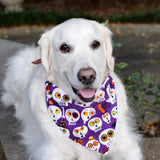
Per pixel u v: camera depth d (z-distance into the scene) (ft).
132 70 18.35
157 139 10.26
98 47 8.29
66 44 8.09
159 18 33.91
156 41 25.61
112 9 41.91
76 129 8.98
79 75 7.50
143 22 33.83
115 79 9.80
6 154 9.57
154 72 17.99
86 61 7.61
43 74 9.51
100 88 9.04
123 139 9.22
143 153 9.43
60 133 9.01
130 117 11.20
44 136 9.25
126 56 20.95
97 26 8.82
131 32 28.99
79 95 8.06
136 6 42.27
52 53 8.80
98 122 9.06
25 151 9.76
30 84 10.08
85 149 9.19
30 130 10.39
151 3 42.68
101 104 9.10
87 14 36.01
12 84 12.50
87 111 9.03
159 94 14.71
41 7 43.75
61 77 8.59
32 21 33.06
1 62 16.44
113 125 9.11
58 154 8.82
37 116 9.35
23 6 42.57
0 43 19.92
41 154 8.86
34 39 26.25
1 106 13.04
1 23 32.01
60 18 34.17
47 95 9.12
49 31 8.83
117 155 9.07
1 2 37.58
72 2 44.96
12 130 11.05
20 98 12.26
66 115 9.03
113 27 31.30
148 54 21.63
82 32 8.05
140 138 10.19
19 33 29.17
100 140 9.02
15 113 12.34
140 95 14.52
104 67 8.83
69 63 8.05
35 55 12.28
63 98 9.00
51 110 9.03
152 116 12.91
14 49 18.56
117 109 9.39
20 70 12.37
